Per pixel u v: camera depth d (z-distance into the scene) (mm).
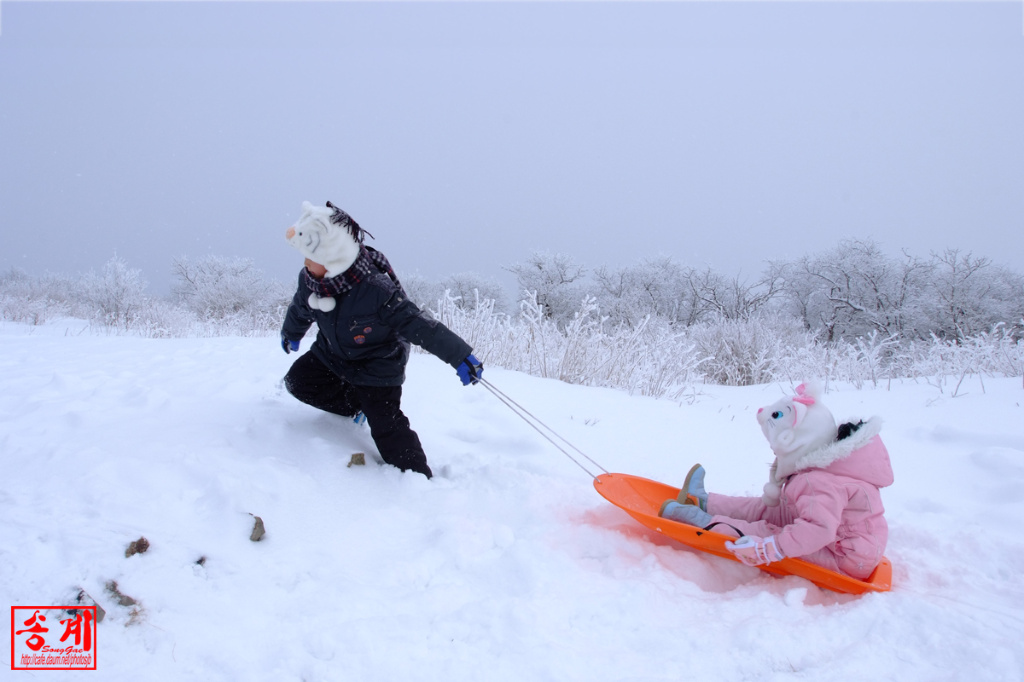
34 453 3088
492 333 7781
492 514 3232
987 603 2625
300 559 2566
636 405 6016
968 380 7047
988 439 4617
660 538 3139
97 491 2697
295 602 2283
